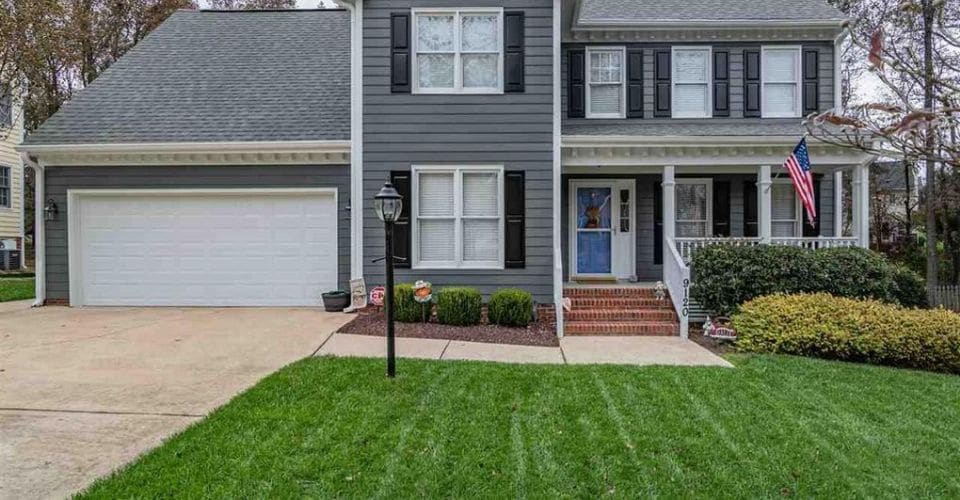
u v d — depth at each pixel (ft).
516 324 28.07
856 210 32.32
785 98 36.58
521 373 18.69
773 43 36.40
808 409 15.48
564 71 36.73
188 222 33.42
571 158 32.07
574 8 33.19
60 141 32.65
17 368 18.84
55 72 57.36
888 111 7.32
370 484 10.70
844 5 46.52
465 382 17.42
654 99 36.58
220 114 34.37
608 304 30.50
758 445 12.84
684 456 12.18
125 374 18.17
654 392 16.80
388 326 18.01
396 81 30.71
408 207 30.89
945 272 53.62
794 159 28.50
